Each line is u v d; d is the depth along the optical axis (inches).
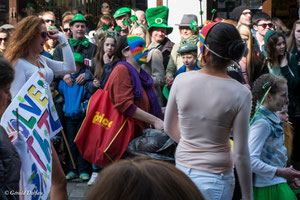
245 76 191.6
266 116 110.1
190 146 91.6
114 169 35.6
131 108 139.9
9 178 87.7
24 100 114.0
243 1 308.2
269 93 110.4
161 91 206.1
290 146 126.7
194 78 91.0
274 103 110.5
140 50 145.3
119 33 219.3
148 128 147.9
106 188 34.6
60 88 199.5
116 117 142.3
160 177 35.1
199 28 229.3
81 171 199.8
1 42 205.6
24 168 104.7
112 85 142.8
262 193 112.2
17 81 119.5
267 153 109.5
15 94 118.8
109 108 145.3
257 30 228.7
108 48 182.2
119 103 140.0
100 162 145.1
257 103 112.7
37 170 109.4
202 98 89.3
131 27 242.2
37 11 322.7
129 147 137.4
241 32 192.7
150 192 34.3
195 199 35.6
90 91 189.3
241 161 89.6
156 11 219.0
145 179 34.7
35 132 114.7
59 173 132.0
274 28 231.0
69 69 143.6
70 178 200.5
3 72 88.5
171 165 37.1
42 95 121.0
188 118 91.0
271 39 193.0
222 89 88.5
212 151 89.9
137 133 145.6
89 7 311.9
